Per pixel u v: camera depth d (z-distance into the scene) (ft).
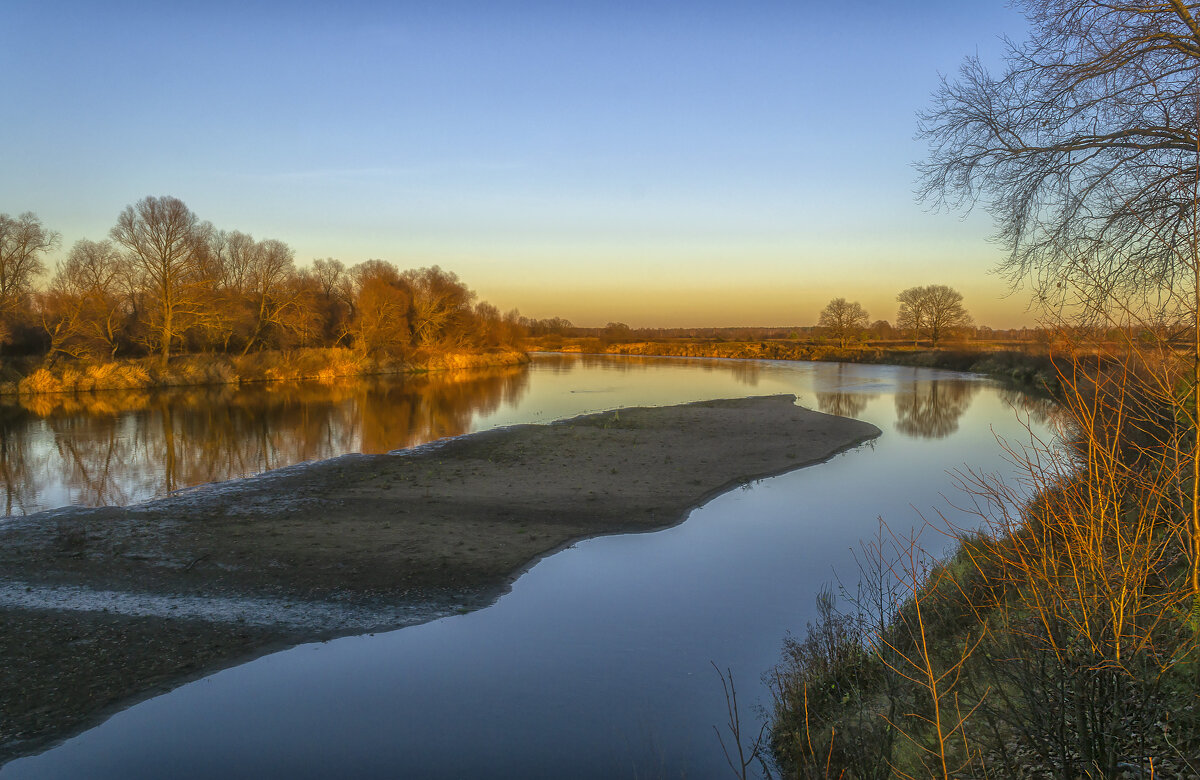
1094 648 12.56
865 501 50.88
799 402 122.21
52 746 21.08
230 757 20.53
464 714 22.77
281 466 64.23
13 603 31.04
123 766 20.11
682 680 24.85
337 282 229.86
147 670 25.62
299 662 26.48
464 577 34.96
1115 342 14.39
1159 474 13.78
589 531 43.11
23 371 125.90
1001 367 184.34
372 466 62.03
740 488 55.52
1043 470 16.84
